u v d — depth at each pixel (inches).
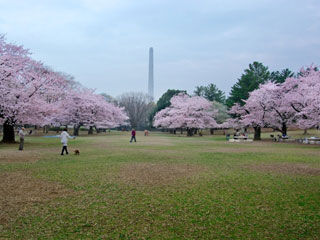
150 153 650.8
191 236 172.7
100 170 406.6
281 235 174.4
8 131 990.4
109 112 2033.7
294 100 1171.3
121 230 181.9
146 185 309.9
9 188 294.5
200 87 2942.9
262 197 261.7
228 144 1008.2
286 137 1275.8
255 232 179.2
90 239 167.9
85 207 229.9
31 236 172.2
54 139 1222.3
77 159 531.8
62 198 256.8
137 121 2947.8
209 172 393.7
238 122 1588.3
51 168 423.2
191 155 613.3
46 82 992.9
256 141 1256.8
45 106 970.7
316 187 302.4
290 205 236.8
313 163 490.3
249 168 431.2
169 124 2062.0
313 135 1684.3
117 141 1124.5
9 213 214.7
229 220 200.7
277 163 489.4
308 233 177.5
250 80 1633.9
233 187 301.6
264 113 1349.7
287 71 1774.1
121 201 247.0
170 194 271.4
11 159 529.7
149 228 185.5
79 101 1765.5
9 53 949.2
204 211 220.2
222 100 2871.6
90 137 1509.6
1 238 168.6
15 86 921.5
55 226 188.5
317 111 1008.2
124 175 368.5
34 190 286.4
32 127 2650.1
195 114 1879.9
